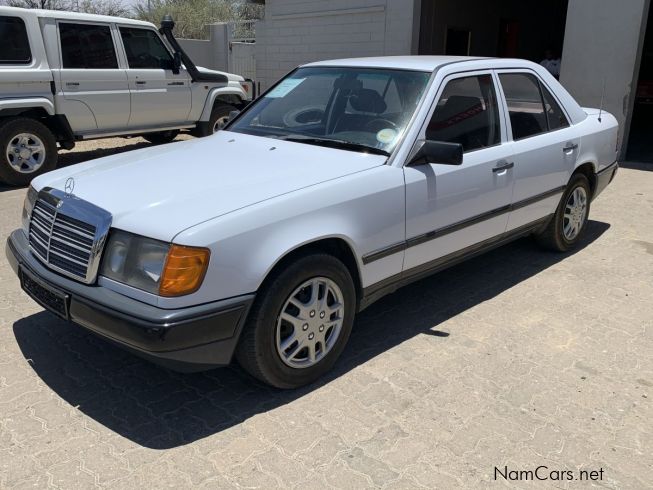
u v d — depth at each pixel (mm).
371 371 3623
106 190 3289
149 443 2961
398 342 3990
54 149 8523
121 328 2854
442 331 4148
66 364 3676
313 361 3424
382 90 4156
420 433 3051
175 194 3172
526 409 3264
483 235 4449
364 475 2752
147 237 2891
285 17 15211
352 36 13852
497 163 4352
